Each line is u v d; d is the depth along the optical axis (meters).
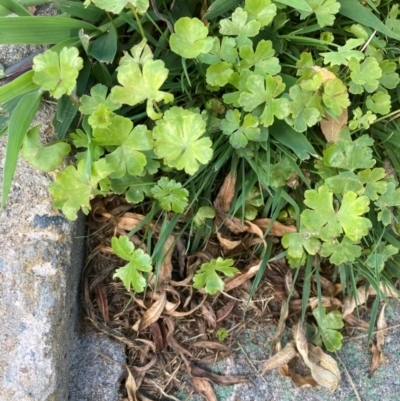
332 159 0.42
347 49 0.41
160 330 0.48
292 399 0.49
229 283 0.47
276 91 0.40
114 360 0.48
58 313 0.42
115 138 0.38
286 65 0.44
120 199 0.46
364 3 0.47
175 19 0.44
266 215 0.47
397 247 0.47
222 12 0.42
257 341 0.50
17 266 0.41
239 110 0.43
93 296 0.48
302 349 0.48
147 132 0.38
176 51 0.38
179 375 0.48
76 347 0.47
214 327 0.48
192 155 0.38
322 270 0.50
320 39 0.45
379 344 0.50
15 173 0.42
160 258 0.43
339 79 0.42
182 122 0.38
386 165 0.48
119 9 0.36
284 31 0.46
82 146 0.41
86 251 0.48
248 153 0.43
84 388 0.47
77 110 0.42
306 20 0.46
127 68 0.37
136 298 0.47
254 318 0.50
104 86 0.39
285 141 0.42
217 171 0.45
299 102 0.41
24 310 0.41
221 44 0.40
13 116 0.37
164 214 0.45
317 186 0.45
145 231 0.46
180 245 0.47
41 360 0.40
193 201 0.42
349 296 0.49
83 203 0.38
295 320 0.50
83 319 0.48
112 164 0.38
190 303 0.48
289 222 0.47
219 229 0.47
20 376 0.40
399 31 0.47
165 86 0.43
